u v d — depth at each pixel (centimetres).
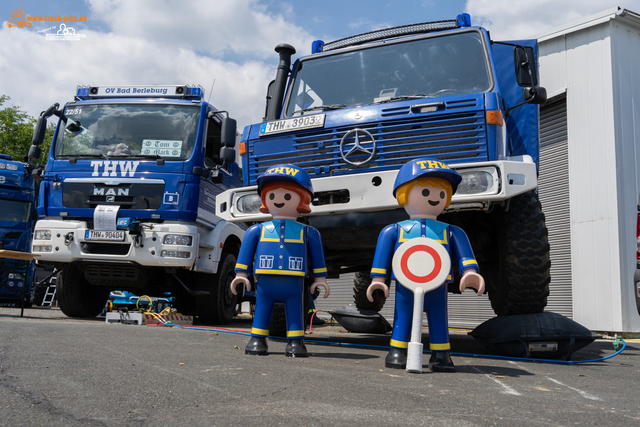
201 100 772
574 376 297
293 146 435
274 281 338
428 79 456
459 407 188
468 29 468
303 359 325
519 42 462
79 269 756
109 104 750
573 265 852
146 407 170
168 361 274
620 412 192
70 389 192
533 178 359
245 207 435
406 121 400
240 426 151
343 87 486
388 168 399
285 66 529
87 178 693
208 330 556
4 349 280
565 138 899
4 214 1166
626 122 827
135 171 691
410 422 162
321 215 412
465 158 382
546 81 927
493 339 388
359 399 195
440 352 297
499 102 394
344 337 623
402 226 310
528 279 394
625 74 839
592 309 814
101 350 303
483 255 469
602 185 820
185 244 662
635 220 805
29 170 775
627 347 562
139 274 685
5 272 1152
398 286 308
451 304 1038
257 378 234
